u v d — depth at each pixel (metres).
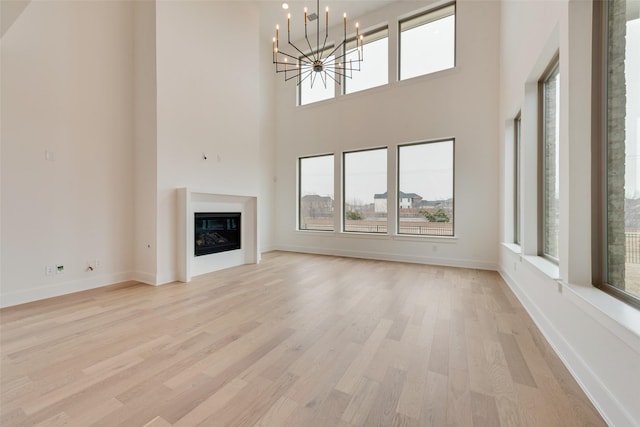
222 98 4.57
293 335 2.20
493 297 3.12
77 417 1.32
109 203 3.71
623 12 1.56
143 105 3.81
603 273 1.72
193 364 1.78
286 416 1.33
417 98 5.09
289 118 6.57
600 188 1.73
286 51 6.62
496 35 4.46
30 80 3.05
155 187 3.69
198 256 4.21
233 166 4.75
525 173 2.93
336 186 5.98
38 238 3.10
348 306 2.85
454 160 4.78
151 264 3.74
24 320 2.50
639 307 1.38
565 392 1.52
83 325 2.38
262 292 3.33
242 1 4.95
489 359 1.84
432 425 1.28
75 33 3.41
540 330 2.28
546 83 2.81
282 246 6.71
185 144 4.02
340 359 1.84
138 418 1.31
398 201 5.38
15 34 2.94
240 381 1.61
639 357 1.14
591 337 1.50
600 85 1.71
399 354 1.91
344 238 5.89
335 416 1.33
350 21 5.74
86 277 3.49
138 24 3.88
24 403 1.42
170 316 2.59
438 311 2.71
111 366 1.76
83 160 3.48
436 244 4.93
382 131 5.44
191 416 1.33
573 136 1.78
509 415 1.34
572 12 1.77
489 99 4.50
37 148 3.10
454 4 4.89
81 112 3.46
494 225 4.48
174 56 3.87
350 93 5.78
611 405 1.30
